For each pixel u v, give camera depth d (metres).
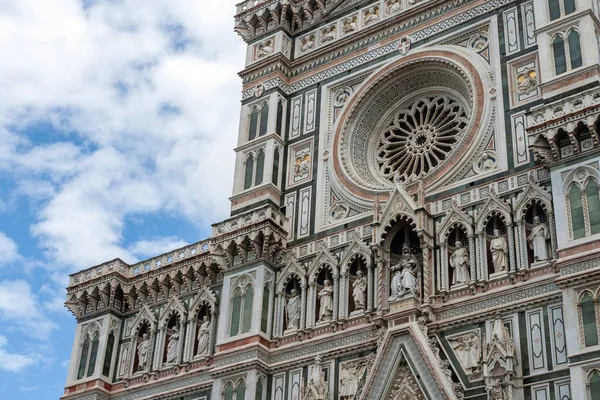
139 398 54.09
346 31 58.66
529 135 44.88
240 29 62.88
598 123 43.34
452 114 52.91
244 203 55.44
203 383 51.78
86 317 58.81
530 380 41.19
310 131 56.53
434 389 43.16
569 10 47.91
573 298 40.72
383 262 48.66
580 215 42.47
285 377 48.97
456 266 46.22
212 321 53.50
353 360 47.12
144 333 56.78
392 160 53.88
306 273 51.34
